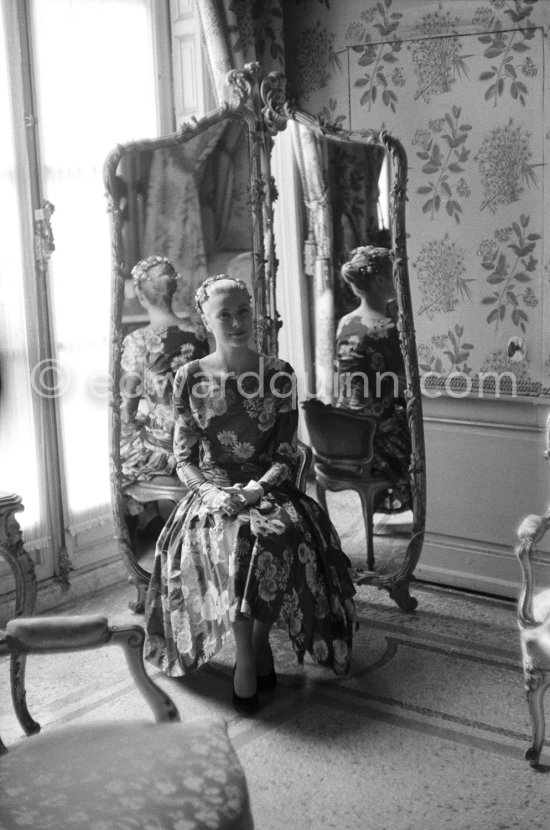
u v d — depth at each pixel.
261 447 3.34
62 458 3.98
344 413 3.87
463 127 3.71
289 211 3.81
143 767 1.89
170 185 3.70
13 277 3.71
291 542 3.09
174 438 3.38
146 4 4.16
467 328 3.85
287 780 2.68
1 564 3.79
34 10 3.69
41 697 3.21
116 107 4.06
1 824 1.71
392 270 3.66
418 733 2.92
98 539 4.20
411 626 3.70
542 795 2.58
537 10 3.48
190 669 3.18
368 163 3.62
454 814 2.50
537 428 3.75
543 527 2.72
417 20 3.72
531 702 2.67
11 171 3.66
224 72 3.87
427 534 4.12
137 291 3.70
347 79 3.92
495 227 3.72
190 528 3.23
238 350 3.30
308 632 3.10
